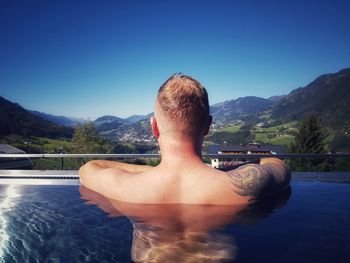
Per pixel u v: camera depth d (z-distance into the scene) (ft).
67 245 3.86
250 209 5.11
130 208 5.19
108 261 3.36
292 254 3.46
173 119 4.76
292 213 5.05
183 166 5.05
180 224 4.40
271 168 5.79
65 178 9.42
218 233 4.09
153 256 3.41
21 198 6.49
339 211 5.25
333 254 3.44
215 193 4.99
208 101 4.88
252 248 3.60
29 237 4.19
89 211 5.25
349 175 9.09
